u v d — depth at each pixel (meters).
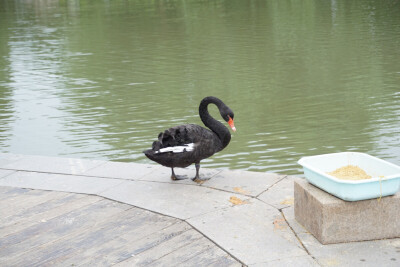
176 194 5.45
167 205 5.23
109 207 5.26
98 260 4.44
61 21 28.17
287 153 8.73
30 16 31.25
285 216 4.93
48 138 9.83
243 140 9.49
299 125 10.23
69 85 14.14
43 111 11.74
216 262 4.34
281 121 10.52
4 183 5.88
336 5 30.41
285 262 4.30
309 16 26.05
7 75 15.66
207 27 23.55
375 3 30.36
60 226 4.96
